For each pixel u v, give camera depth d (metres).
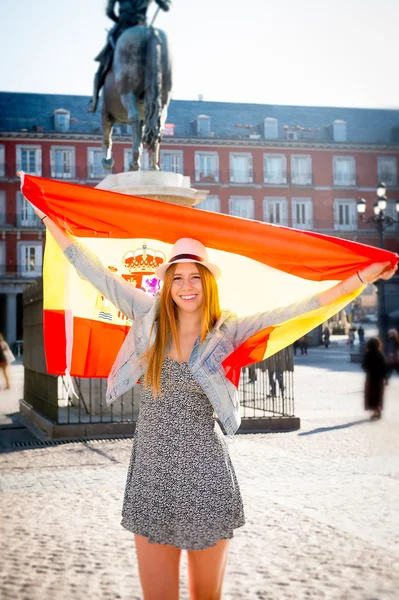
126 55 9.80
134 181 9.20
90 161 49.41
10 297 47.81
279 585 3.62
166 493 2.50
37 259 48.38
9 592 3.54
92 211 3.07
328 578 3.72
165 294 2.70
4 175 48.19
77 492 5.77
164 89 9.85
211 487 2.49
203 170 51.66
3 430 9.85
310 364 26.73
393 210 54.81
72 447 8.11
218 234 3.01
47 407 9.84
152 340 2.68
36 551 4.22
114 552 4.20
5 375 17.16
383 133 57.22
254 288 3.16
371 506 5.24
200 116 53.16
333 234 53.53
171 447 2.53
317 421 10.36
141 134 10.01
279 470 6.61
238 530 4.63
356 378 19.44
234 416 2.59
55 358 3.31
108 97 10.66
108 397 2.77
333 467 6.75
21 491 5.82
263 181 52.50
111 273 2.96
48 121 51.28
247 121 55.94
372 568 3.88
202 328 2.66
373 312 47.78
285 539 4.43
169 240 3.17
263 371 10.77
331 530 4.62
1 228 47.62
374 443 8.23
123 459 7.25
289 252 2.96
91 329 3.30
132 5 10.34
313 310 2.80
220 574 2.53
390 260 2.81
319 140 53.34
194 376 2.58
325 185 53.66
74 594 3.51
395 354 16.33
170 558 2.52
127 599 3.45
